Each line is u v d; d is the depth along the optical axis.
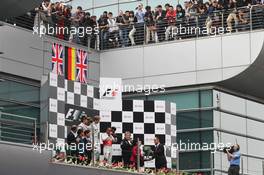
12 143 45.38
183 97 60.47
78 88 52.28
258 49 57.88
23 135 47.75
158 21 60.88
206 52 59.44
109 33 61.94
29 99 57.72
